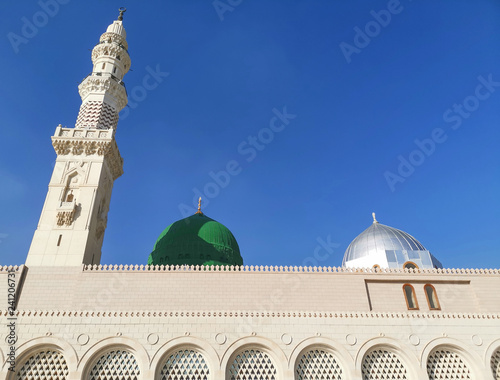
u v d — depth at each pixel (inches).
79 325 1131.9
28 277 1232.8
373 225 1760.6
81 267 1263.5
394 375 1144.8
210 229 1857.8
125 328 1135.0
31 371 1082.1
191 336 1134.4
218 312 1182.3
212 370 1093.8
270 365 1133.1
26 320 1131.3
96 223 1473.9
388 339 1175.6
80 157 1536.7
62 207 1385.3
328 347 1160.8
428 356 1168.8
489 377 1135.6
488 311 1273.4
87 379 1079.0
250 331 1157.1
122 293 1219.2
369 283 1317.7
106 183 1588.3
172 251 1755.7
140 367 1088.8
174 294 1229.1
